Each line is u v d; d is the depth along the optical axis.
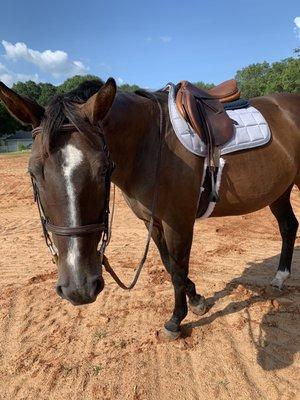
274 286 3.91
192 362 2.90
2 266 5.02
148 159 2.62
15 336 3.38
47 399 2.64
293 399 2.50
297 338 3.12
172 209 2.74
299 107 3.59
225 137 2.87
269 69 55.62
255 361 2.88
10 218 7.62
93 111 1.96
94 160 1.90
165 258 3.28
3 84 1.94
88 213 1.93
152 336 3.22
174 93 2.87
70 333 3.36
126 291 4.03
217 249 5.19
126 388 2.67
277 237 5.65
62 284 1.93
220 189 2.95
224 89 3.26
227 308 3.59
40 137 1.93
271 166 3.15
